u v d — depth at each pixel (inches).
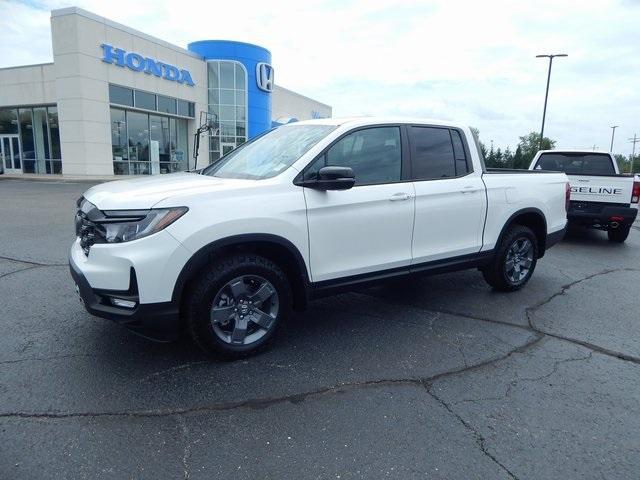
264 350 151.0
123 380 131.1
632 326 183.6
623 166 3216.0
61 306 185.3
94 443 104.1
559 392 132.1
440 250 186.4
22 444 102.7
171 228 125.9
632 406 126.0
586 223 360.5
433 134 189.2
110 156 1053.2
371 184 166.1
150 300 125.3
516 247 218.5
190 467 97.9
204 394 125.5
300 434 109.9
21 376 131.3
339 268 158.7
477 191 195.9
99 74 1004.6
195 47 1339.8
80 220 144.9
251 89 1382.9
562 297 219.3
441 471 98.8
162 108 1190.3
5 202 546.0
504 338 168.7
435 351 156.3
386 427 113.5
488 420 117.6
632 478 98.5
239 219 135.0
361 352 154.1
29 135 1116.5
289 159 155.9
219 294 137.9
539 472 99.4
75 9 941.8
